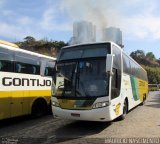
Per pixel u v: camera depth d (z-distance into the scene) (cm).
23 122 1257
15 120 1320
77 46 1082
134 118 1316
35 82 1316
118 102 1097
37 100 1345
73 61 1051
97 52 1035
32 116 1340
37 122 1249
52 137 927
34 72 1310
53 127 1117
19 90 1191
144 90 2152
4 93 1095
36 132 1020
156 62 13162
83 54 1051
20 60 1207
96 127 1095
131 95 1445
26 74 1246
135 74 1633
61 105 1021
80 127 1103
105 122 1204
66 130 1048
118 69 1124
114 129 1043
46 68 1416
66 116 1009
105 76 984
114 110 1028
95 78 994
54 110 1041
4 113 1093
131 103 1450
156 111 1609
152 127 1073
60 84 1045
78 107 985
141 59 12888
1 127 1134
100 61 1010
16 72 1176
